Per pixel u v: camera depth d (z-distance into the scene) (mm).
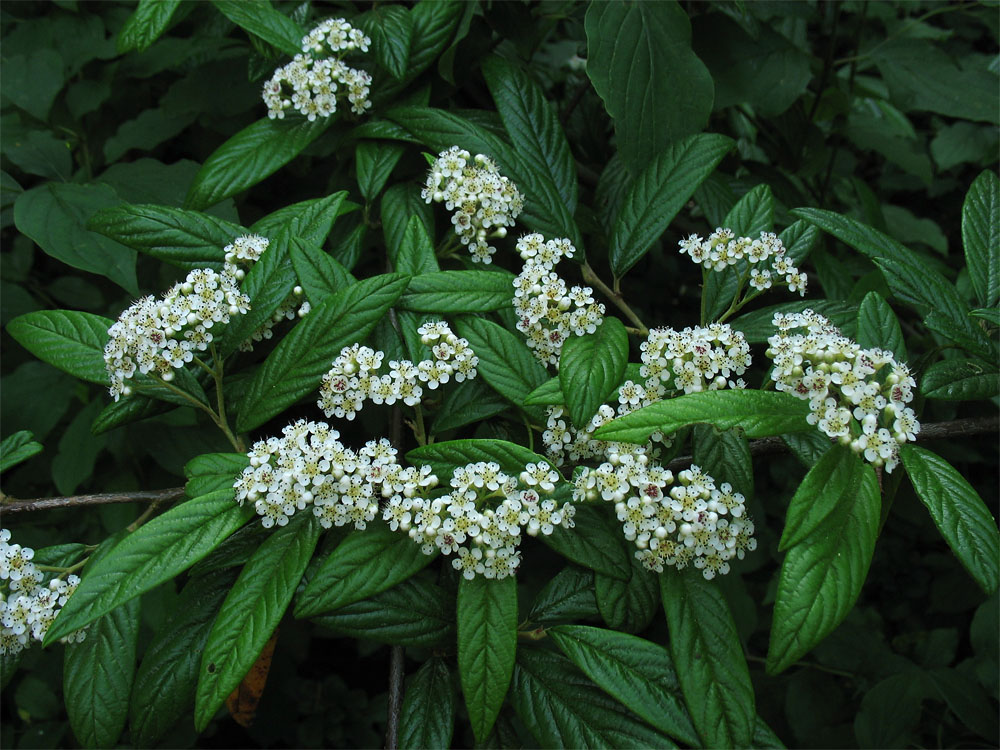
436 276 301
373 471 264
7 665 286
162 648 287
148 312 286
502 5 406
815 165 484
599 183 400
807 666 426
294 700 496
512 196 325
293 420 416
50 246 354
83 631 281
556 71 549
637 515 260
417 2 392
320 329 285
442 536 260
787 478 510
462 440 269
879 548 543
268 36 358
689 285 582
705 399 248
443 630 278
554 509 264
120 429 427
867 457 241
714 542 261
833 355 249
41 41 470
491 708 251
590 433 275
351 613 273
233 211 411
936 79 438
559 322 292
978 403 422
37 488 482
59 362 303
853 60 463
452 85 391
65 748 471
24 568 280
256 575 263
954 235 690
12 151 428
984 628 402
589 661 261
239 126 474
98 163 502
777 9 417
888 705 375
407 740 277
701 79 350
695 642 258
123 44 354
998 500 537
